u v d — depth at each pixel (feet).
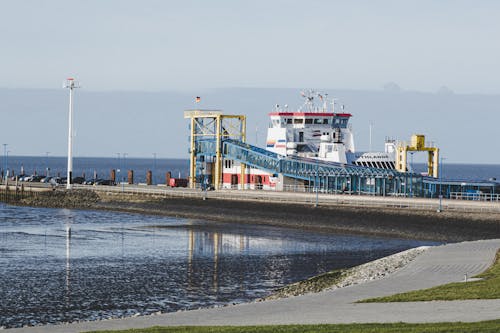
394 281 344.28
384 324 237.45
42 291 423.64
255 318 261.24
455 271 369.71
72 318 358.84
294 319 256.32
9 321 352.28
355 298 301.63
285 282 455.63
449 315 252.62
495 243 497.46
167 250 605.31
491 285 314.76
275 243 652.07
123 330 239.71
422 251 454.40
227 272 494.18
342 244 644.69
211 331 232.53
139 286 440.86
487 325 229.66
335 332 226.17
